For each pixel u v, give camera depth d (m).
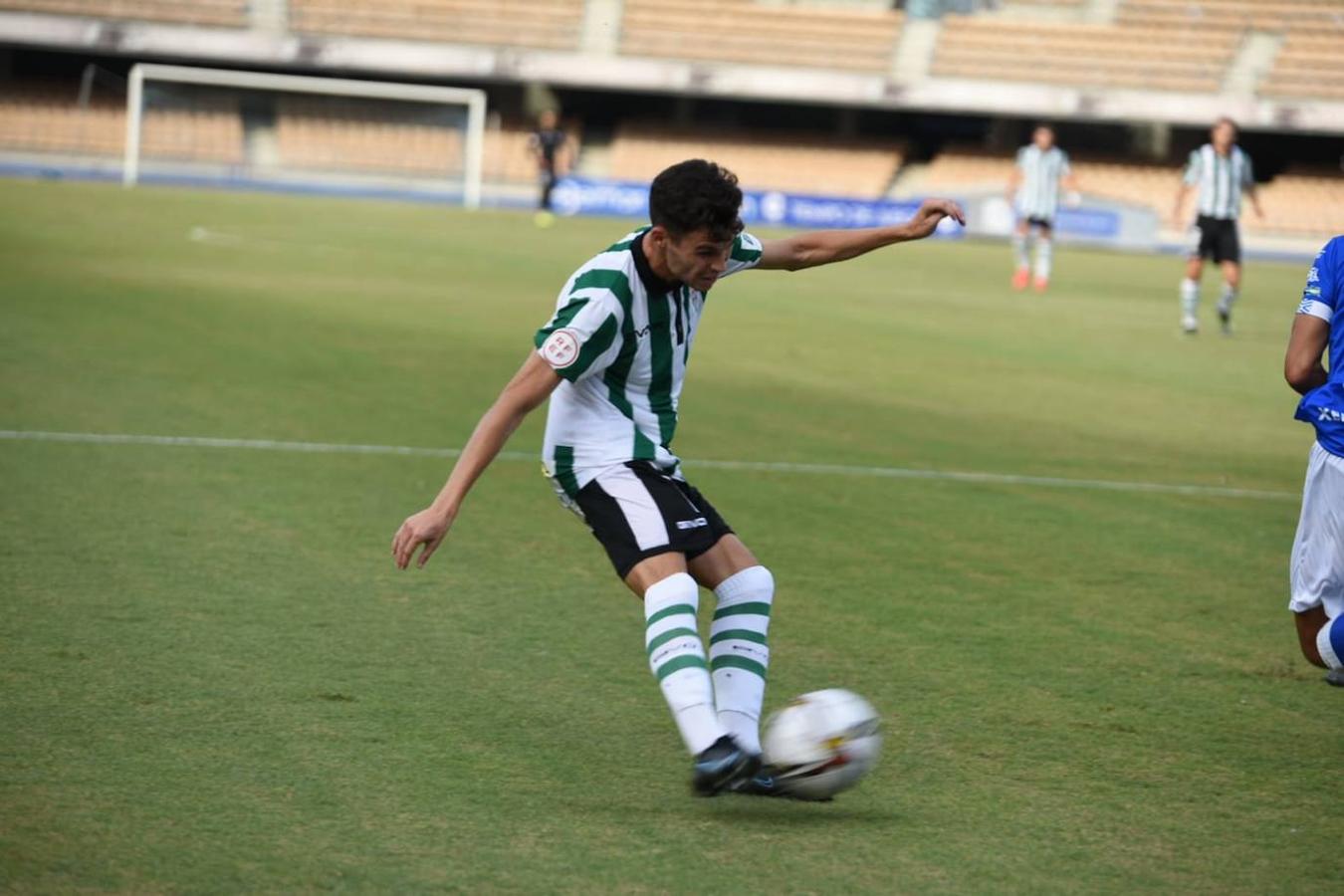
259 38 149.38
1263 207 138.62
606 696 17.16
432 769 14.52
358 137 147.88
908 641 20.16
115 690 16.48
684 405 40.44
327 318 54.38
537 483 29.92
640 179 149.25
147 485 27.58
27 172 143.38
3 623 18.81
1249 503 31.34
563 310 13.26
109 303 54.53
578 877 11.95
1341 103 142.00
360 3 151.62
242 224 98.50
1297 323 15.99
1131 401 45.47
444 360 45.47
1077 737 16.41
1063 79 146.25
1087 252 127.56
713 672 14.13
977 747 15.95
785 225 135.50
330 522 25.56
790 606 21.72
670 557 13.66
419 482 29.17
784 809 13.83
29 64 159.50
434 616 20.28
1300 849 13.26
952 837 13.24
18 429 32.00
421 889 11.59
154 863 11.91
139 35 148.50
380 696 16.78
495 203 148.12
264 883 11.60
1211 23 149.12
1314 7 149.88
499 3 152.38
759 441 35.75
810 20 152.12
